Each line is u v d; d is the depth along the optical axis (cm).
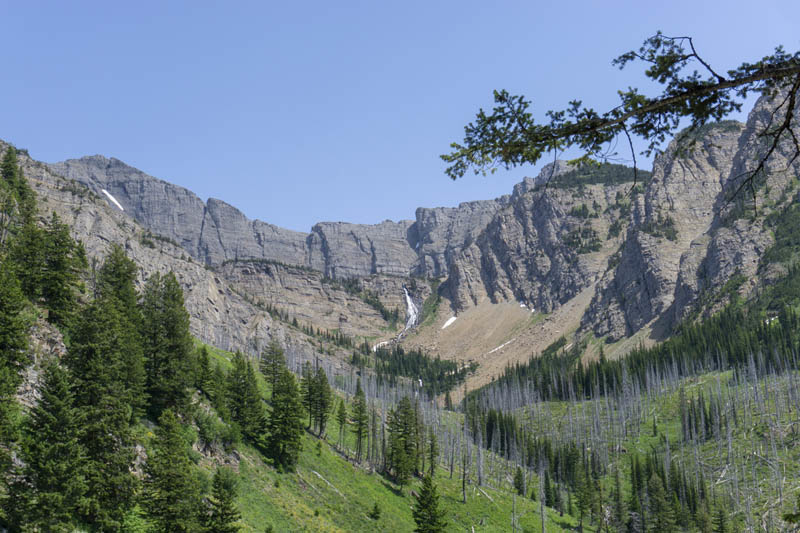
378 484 12375
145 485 5866
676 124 1352
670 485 15175
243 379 11006
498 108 1370
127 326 8212
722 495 14838
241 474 8944
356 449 14312
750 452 16500
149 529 5750
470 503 13562
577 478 16062
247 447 10144
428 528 9569
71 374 5800
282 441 10394
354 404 14738
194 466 7931
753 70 1235
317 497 10050
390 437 13938
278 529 7831
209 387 10456
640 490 15638
